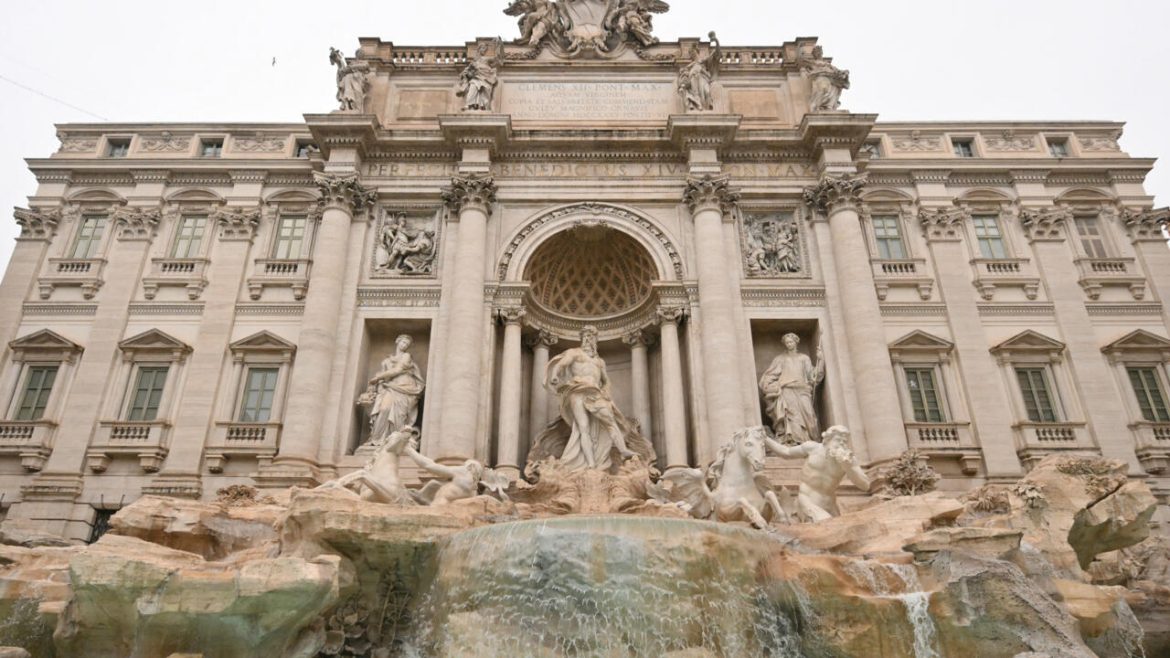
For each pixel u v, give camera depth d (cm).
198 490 2422
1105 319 2783
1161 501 2459
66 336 2705
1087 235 2964
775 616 1261
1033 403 2638
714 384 2427
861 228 2906
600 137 2856
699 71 2967
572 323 2853
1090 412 2588
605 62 3108
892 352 2678
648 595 1212
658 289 2652
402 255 2756
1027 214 2936
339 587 1301
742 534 1311
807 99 3053
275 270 2817
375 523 1380
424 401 2512
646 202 2823
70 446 2489
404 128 2948
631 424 2506
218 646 1156
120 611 1161
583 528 1291
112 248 2873
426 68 3111
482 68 2966
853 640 1202
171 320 2738
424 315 2653
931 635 1176
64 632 1182
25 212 2903
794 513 1819
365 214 2805
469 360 2450
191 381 2594
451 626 1250
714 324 2511
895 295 2800
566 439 2466
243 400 2598
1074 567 1393
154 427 2519
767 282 2712
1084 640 1247
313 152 3003
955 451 2473
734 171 2906
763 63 3136
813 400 2570
